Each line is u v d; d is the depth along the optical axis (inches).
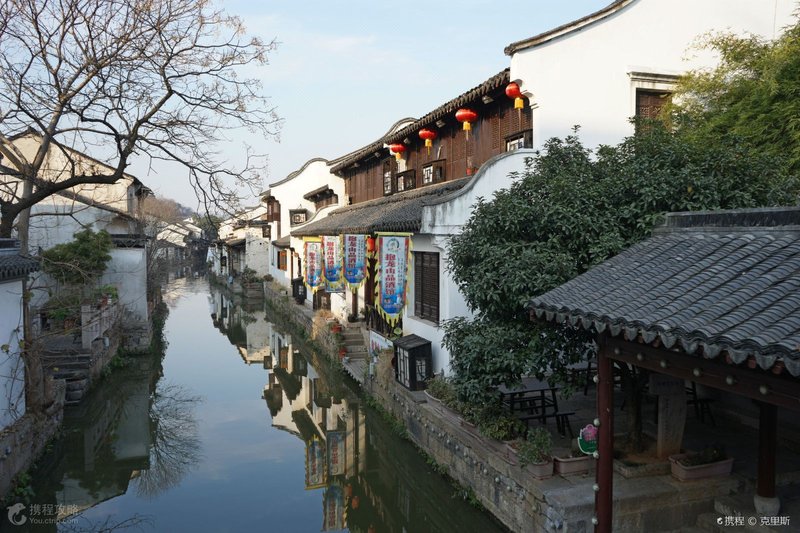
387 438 529.7
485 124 589.0
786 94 367.9
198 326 1289.4
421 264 563.8
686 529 285.7
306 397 717.3
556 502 274.4
